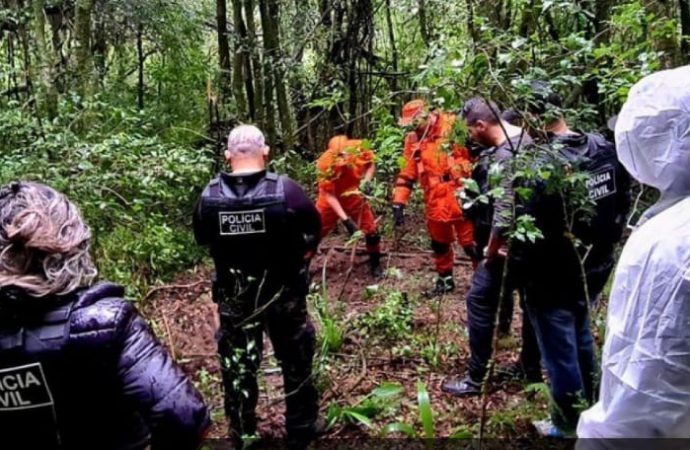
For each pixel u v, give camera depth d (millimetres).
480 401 3539
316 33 8055
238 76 8055
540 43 3100
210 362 4230
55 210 1411
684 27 4273
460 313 4852
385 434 3252
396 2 8375
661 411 1293
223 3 8055
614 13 3869
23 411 1409
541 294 2863
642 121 1373
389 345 4312
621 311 1357
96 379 1405
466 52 2621
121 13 8117
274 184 2938
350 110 8086
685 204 1339
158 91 8625
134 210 4836
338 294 5434
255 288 3018
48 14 7414
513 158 2545
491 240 2895
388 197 5668
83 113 5168
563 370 2891
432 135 3992
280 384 3895
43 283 1376
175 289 5445
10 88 6762
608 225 2836
